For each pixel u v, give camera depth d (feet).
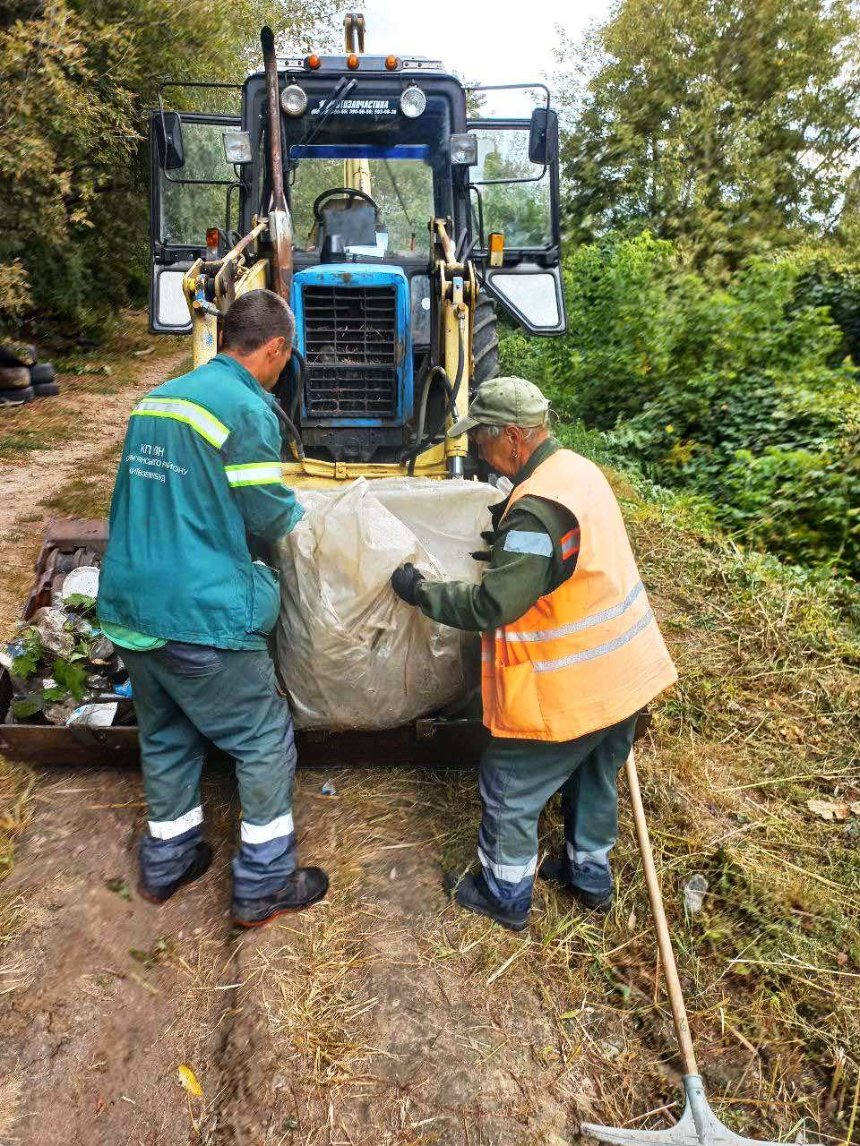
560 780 7.82
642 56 49.65
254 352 8.02
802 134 52.11
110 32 34.19
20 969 7.88
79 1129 6.73
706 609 14.83
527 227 16.40
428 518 9.30
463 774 10.33
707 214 45.88
